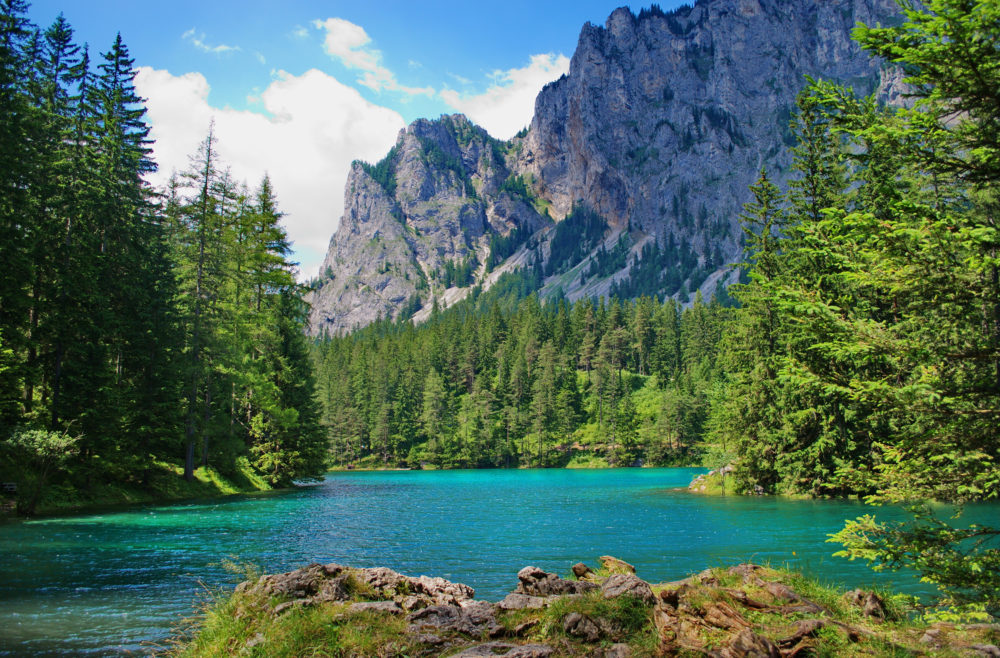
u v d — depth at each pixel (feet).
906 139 30.63
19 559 56.90
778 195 128.57
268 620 28.04
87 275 106.42
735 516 92.53
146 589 45.01
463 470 367.04
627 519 91.15
